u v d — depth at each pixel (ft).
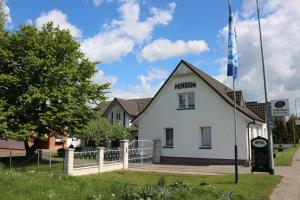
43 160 83.25
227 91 106.22
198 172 69.15
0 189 28.27
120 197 28.22
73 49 82.89
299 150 152.05
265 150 61.26
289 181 51.37
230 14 50.93
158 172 68.49
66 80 80.02
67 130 81.35
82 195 28.25
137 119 105.40
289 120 228.02
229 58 50.39
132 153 86.38
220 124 90.63
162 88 100.83
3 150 143.13
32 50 77.00
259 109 114.01
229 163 87.97
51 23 83.56
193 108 95.50
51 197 26.81
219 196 32.12
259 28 63.98
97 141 117.08
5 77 71.77
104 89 85.46
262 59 63.41
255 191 41.32
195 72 94.89
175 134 97.71
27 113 75.20
